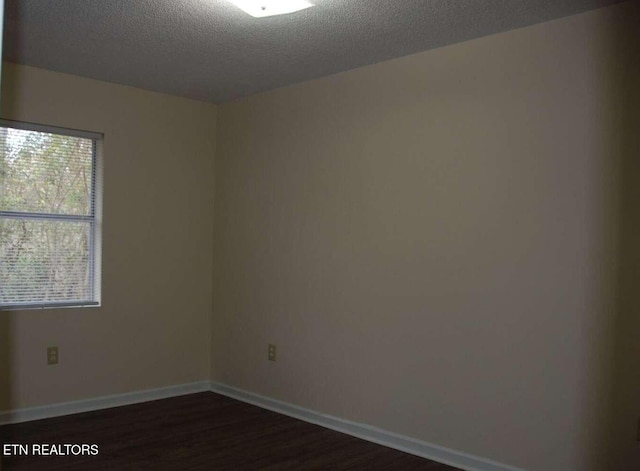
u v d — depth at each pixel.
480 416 3.38
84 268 4.50
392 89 3.87
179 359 4.97
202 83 4.52
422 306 3.67
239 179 4.95
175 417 4.36
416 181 3.72
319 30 3.36
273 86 4.59
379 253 3.91
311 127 4.38
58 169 4.37
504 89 3.32
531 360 3.19
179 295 4.97
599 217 2.96
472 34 3.38
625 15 2.90
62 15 3.21
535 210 3.19
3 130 4.11
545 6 2.97
